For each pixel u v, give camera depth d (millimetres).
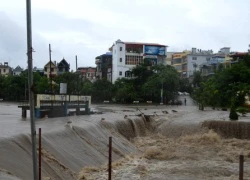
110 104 79312
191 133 36781
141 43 105250
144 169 21562
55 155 18203
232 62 86438
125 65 101438
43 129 22578
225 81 61875
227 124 35906
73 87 81312
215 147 30188
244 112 44812
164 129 38656
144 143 32719
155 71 87938
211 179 19781
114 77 101188
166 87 84000
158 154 26109
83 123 28203
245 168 22594
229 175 20812
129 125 35844
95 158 21469
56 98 34188
